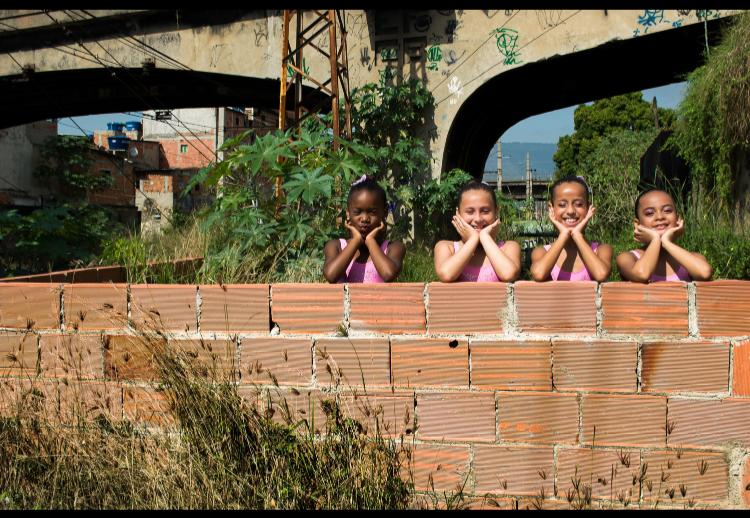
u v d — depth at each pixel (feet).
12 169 81.25
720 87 22.31
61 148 85.46
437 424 7.04
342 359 7.18
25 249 33.30
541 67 34.81
